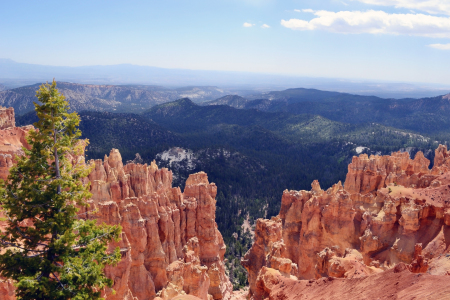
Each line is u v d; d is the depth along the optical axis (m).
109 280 40.31
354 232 71.50
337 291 43.38
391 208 68.44
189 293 59.41
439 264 56.94
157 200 69.25
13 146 75.75
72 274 37.22
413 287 37.00
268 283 52.81
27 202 38.28
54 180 39.06
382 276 41.62
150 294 62.19
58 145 39.69
